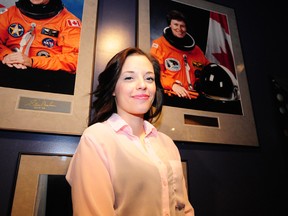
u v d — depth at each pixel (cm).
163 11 143
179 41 142
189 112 129
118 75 85
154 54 131
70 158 98
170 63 134
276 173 144
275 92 164
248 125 143
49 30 111
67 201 92
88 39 117
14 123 93
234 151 138
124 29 132
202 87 138
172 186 79
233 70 152
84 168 66
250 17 183
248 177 135
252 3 189
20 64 102
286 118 156
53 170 94
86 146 71
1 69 98
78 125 103
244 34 174
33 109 98
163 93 117
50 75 105
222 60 151
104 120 95
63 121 101
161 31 138
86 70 112
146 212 67
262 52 175
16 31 105
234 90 147
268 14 192
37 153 94
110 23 130
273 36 186
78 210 60
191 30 148
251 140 140
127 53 88
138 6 137
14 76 99
